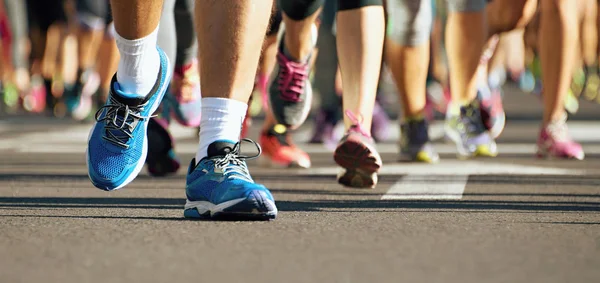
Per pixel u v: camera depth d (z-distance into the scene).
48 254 5.57
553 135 14.45
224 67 7.23
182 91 11.02
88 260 5.39
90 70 24.55
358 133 9.52
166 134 11.35
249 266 5.22
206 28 7.18
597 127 22.44
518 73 50.81
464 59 13.84
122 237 6.26
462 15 13.55
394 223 7.08
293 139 19.38
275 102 11.05
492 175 11.84
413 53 12.80
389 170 12.52
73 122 24.31
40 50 27.02
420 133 13.52
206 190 7.24
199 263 5.30
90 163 7.48
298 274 4.99
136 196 9.26
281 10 10.52
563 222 7.21
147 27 7.15
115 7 7.04
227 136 7.35
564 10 14.05
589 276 4.96
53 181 10.95
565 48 14.17
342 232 6.56
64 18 26.44
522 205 8.49
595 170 12.58
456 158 14.51
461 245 5.98
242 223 7.03
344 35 9.54
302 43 10.68
